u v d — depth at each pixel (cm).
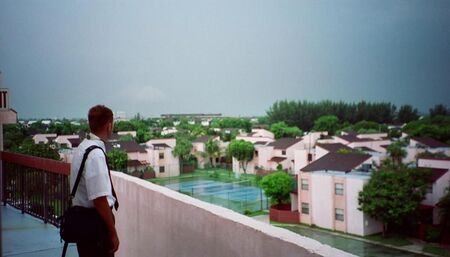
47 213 569
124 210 409
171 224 319
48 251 461
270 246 210
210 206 279
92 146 250
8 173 696
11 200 689
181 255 304
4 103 592
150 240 355
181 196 319
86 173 243
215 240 260
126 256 407
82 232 248
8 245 478
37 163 588
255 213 1027
